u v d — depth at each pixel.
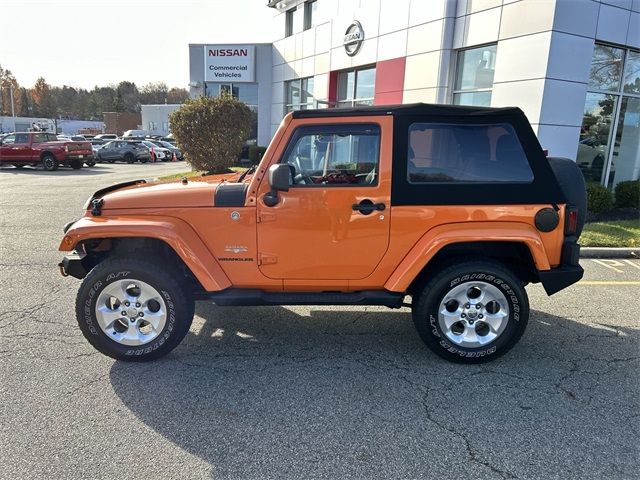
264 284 3.51
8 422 2.73
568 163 3.69
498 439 2.64
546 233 3.37
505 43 9.27
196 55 22.25
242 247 3.42
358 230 3.36
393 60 12.34
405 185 3.32
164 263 3.48
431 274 3.47
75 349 3.67
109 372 3.33
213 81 22.06
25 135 21.23
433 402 3.01
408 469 2.39
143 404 2.94
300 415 2.85
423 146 3.33
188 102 15.48
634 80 10.11
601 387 3.21
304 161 3.37
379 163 3.32
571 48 8.66
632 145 10.66
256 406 2.94
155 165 27.23
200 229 3.39
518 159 3.36
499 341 3.47
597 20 8.82
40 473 2.32
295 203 3.34
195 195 3.40
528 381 3.29
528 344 3.89
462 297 3.46
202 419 2.80
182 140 15.20
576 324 4.33
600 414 2.89
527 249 3.42
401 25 11.95
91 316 3.39
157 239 3.54
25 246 6.95
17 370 3.33
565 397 3.08
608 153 10.28
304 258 3.43
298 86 19.41
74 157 21.69
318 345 3.85
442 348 3.48
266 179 3.34
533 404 3.00
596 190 9.05
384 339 3.99
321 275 3.48
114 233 3.30
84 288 3.35
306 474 2.35
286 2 19.66
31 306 4.56
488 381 3.28
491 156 3.36
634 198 9.73
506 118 3.34
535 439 2.64
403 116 3.31
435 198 3.33
